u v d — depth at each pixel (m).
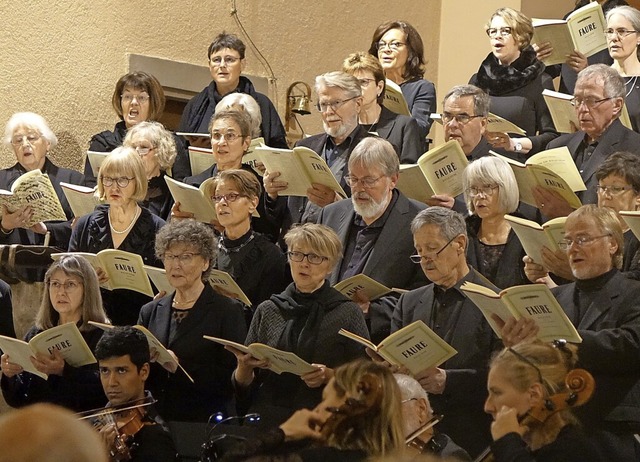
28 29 13.52
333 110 10.14
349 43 16.17
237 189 9.23
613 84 9.46
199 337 8.61
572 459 6.20
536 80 11.67
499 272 8.50
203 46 14.87
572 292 7.45
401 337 7.17
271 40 15.42
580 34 11.88
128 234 9.91
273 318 8.20
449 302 7.89
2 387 8.98
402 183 9.31
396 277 8.82
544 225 7.80
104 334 8.25
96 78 14.02
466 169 8.75
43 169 11.68
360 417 5.75
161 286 9.12
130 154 9.97
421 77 12.56
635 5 16.27
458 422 7.37
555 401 6.15
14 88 13.41
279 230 10.16
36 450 2.73
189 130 12.33
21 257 10.03
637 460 6.40
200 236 8.75
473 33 16.47
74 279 8.96
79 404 8.66
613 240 7.36
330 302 8.13
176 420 8.48
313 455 5.81
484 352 7.68
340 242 8.26
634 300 7.21
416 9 16.64
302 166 9.45
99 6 14.03
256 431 7.32
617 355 6.98
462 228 7.94
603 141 9.44
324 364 7.96
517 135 11.50
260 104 12.38
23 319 10.02
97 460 2.78
